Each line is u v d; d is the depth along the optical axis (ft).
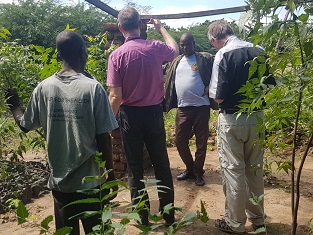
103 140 8.99
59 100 8.95
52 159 9.14
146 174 20.21
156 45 13.23
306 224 14.17
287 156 21.29
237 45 12.30
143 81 12.85
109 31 20.42
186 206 16.11
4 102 13.00
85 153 8.82
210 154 24.81
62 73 9.15
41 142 16.56
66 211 9.33
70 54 9.14
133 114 13.10
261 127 8.43
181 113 18.48
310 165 20.38
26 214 5.71
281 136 9.30
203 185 18.56
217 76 12.32
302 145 21.07
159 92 13.34
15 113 10.09
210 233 13.55
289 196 16.79
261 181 13.12
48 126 9.05
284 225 14.11
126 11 13.14
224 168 12.93
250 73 7.50
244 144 12.82
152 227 5.89
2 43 15.76
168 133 28.68
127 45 12.90
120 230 5.81
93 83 8.86
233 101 12.26
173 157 24.11
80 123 8.77
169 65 19.81
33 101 9.39
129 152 13.29
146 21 18.53
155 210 15.47
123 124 13.25
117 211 15.31
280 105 8.21
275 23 6.59
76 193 9.06
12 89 10.30
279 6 6.53
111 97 12.90
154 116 13.24
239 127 12.35
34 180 18.07
